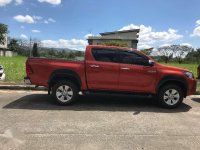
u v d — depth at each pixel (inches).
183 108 369.4
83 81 358.9
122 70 358.6
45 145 221.6
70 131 256.8
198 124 292.5
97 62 358.9
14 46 3619.6
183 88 371.2
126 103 388.2
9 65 1025.5
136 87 363.3
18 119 291.0
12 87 472.7
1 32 2962.6
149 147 224.7
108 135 249.3
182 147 226.7
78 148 218.1
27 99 392.8
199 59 3356.3
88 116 311.3
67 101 358.6
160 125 285.0
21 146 218.2
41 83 359.3
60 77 361.7
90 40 2351.1
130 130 265.4
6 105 353.7
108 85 360.8
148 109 356.8
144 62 363.6
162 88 363.3
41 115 309.6
